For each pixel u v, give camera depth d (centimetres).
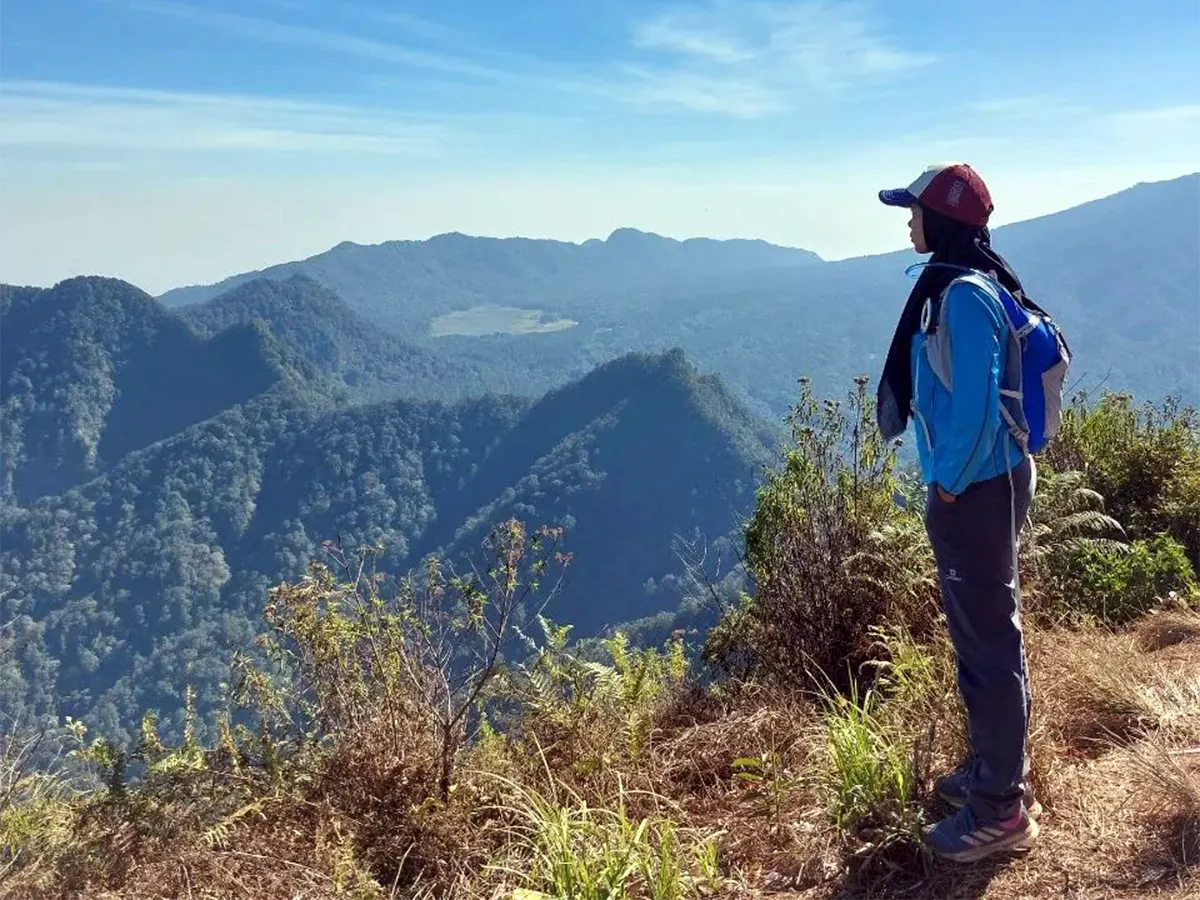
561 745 301
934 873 209
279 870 246
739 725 304
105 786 292
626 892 202
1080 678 284
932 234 215
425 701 285
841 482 364
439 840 251
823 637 345
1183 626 361
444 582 300
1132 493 524
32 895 247
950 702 251
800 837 229
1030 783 224
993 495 202
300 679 296
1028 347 206
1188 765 223
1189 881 185
